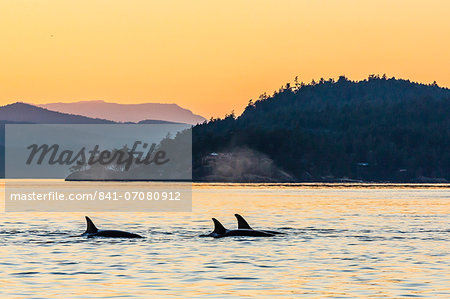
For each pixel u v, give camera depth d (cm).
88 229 7631
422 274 5162
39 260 5800
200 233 8038
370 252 6294
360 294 4484
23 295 4441
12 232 8238
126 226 9162
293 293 4509
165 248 6506
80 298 4359
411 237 7631
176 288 4650
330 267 5466
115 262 5684
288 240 7175
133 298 4366
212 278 5000
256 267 5453
